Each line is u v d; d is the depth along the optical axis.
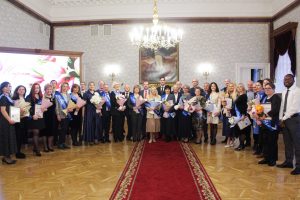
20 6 8.91
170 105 7.64
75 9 11.03
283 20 9.91
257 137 6.33
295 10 9.05
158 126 7.81
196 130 7.57
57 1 10.61
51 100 6.65
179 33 7.51
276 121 5.08
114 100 7.90
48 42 10.99
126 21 10.89
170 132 7.74
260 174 4.71
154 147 7.02
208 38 10.77
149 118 7.68
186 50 10.81
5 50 7.70
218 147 7.03
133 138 7.90
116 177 4.57
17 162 5.62
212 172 4.83
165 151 6.53
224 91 7.92
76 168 5.14
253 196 3.73
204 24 10.77
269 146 5.30
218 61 10.79
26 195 3.81
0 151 5.42
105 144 7.51
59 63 8.80
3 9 8.09
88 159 5.82
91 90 7.56
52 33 11.16
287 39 9.40
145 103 7.83
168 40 7.39
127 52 10.95
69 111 7.01
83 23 11.07
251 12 10.70
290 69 9.35
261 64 10.73
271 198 3.65
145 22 10.84
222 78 10.78
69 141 8.00
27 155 6.27
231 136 7.05
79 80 9.19
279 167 5.14
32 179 4.50
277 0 10.06
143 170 4.93
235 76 10.78
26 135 7.05
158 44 7.48
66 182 4.34
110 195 3.77
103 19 10.97
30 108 6.15
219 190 3.96
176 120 7.84
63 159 5.85
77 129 7.41
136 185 4.15
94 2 10.72
